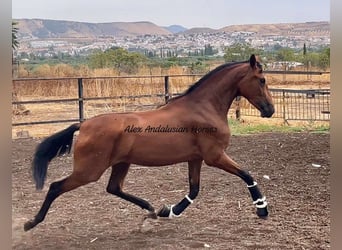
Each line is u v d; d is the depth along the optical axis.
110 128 4.82
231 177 7.92
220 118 5.21
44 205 4.88
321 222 5.52
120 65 24.62
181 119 5.04
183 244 4.89
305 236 5.06
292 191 6.94
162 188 7.29
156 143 4.93
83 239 5.10
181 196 6.84
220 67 5.38
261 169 8.36
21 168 8.51
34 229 5.41
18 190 7.17
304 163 8.73
